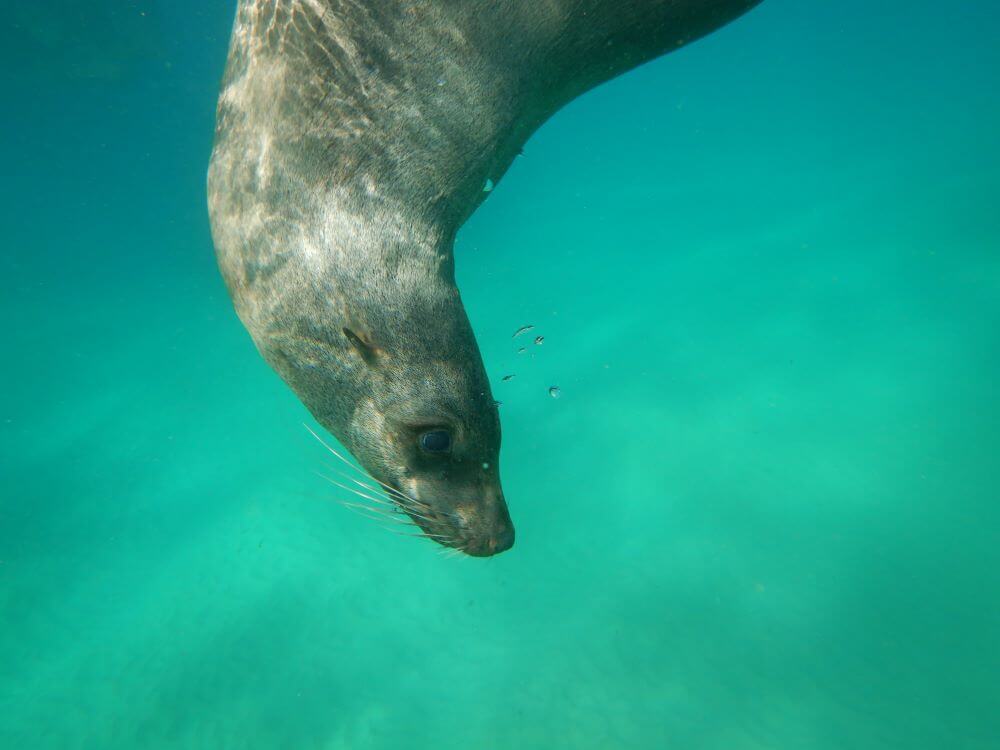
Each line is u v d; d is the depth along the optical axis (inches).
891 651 42.8
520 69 26.0
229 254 24.2
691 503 57.2
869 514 52.7
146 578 58.0
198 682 47.5
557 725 41.8
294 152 23.2
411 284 23.0
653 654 44.8
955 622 43.6
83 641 52.5
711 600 48.5
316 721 44.0
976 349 66.7
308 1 23.7
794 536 52.2
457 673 46.3
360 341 22.6
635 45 28.3
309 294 22.9
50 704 47.7
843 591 47.4
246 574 56.3
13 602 56.7
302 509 62.5
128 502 68.0
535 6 25.2
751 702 41.1
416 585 53.3
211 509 65.2
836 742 38.8
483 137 25.4
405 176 23.8
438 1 24.3
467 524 24.6
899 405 63.2
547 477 63.1
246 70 24.7
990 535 48.5
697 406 68.4
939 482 54.2
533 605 50.3
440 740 42.1
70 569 60.1
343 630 50.1
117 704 47.0
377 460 24.7
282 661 48.3
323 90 23.3
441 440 23.5
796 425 63.5
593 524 57.1
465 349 23.5
